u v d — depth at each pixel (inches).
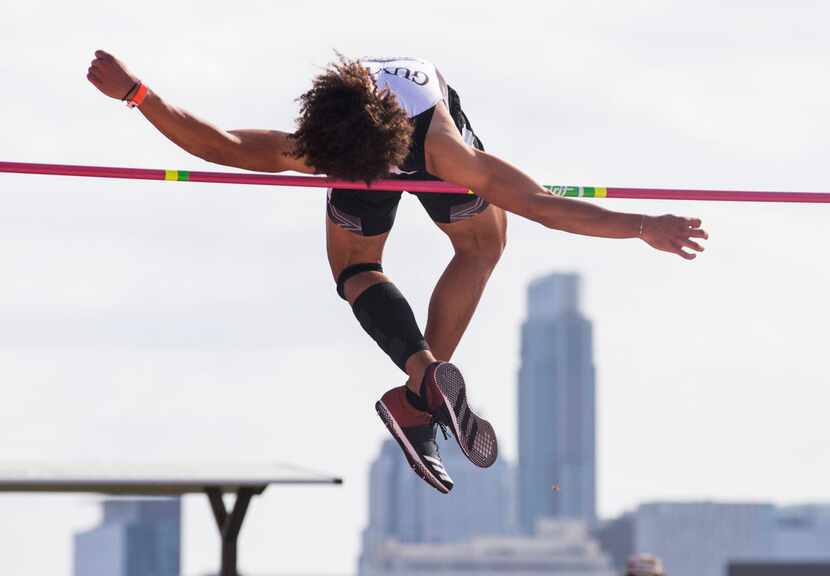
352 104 341.4
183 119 348.2
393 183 351.9
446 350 378.6
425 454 367.9
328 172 343.0
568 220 337.1
